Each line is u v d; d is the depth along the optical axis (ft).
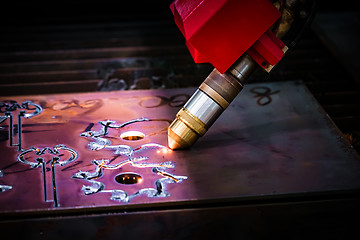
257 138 3.87
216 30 3.34
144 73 4.73
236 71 3.49
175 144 3.70
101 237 3.19
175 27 5.45
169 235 3.21
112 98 4.27
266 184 3.51
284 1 3.51
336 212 3.36
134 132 3.92
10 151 3.72
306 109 4.17
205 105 3.54
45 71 4.75
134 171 3.59
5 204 3.34
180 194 3.43
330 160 3.69
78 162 3.65
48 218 3.28
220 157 3.70
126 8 5.77
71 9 5.70
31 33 5.30
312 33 5.24
